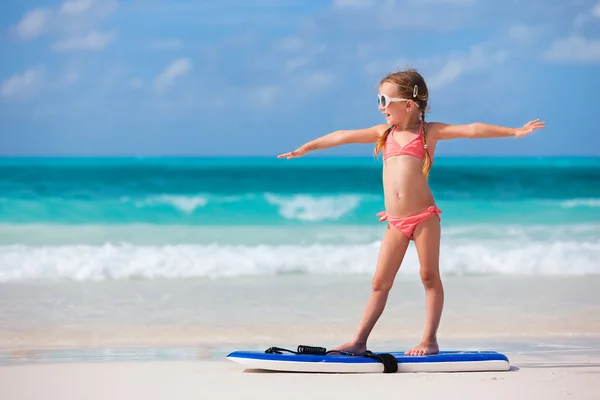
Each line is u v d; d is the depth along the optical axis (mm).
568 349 14141
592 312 18203
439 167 72688
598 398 9648
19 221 36000
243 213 38969
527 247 29141
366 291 21188
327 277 23859
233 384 10492
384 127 12352
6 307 18453
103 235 32250
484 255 26969
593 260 26719
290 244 29875
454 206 42594
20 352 13680
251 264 25422
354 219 37719
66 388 10344
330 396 9695
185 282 22672
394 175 11883
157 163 83938
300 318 17297
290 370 11367
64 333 15602
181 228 34500
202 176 58969
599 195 47812
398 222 11859
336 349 11867
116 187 48094
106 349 14000
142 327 16234
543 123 11422
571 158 100938
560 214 40031
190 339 15070
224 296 20250
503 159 98000
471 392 9938
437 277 12062
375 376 11000
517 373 11312
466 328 16328
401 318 17359
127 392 10062
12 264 24828
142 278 23312
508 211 40875
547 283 22922
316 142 12375
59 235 32125
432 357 11461
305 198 43094
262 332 15781
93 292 20750
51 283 22234
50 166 67875
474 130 11711
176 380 10812
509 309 18531
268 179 57031
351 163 87000
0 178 50844
